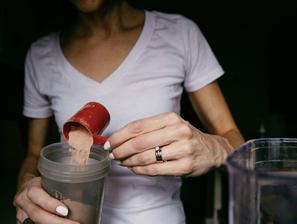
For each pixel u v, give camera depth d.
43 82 0.57
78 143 0.38
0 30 1.07
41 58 0.58
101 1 0.49
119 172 0.52
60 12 1.09
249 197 0.29
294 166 0.34
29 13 1.12
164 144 0.39
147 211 0.53
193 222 1.20
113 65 0.55
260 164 0.34
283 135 1.37
